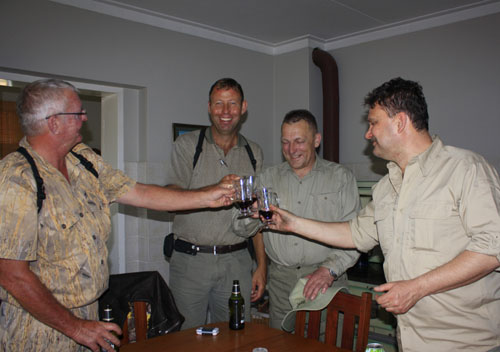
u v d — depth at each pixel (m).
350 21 3.72
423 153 1.54
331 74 4.09
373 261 3.70
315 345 1.67
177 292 2.44
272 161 4.43
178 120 3.67
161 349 1.65
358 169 4.10
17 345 1.47
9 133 4.79
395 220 1.60
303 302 1.98
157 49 3.54
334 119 4.11
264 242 2.42
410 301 1.40
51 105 1.52
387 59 3.90
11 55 2.82
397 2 3.32
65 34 3.05
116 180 1.92
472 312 1.45
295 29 3.92
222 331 1.83
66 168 1.68
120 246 3.62
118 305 2.21
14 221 1.37
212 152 2.49
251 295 2.54
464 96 3.46
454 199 1.46
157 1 3.23
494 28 3.30
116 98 3.63
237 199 2.00
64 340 1.54
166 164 3.60
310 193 2.34
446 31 3.55
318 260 2.29
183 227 2.42
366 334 1.74
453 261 1.40
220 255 2.42
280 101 4.38
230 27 3.84
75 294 1.54
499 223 1.34
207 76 3.87
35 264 1.47
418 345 1.55
